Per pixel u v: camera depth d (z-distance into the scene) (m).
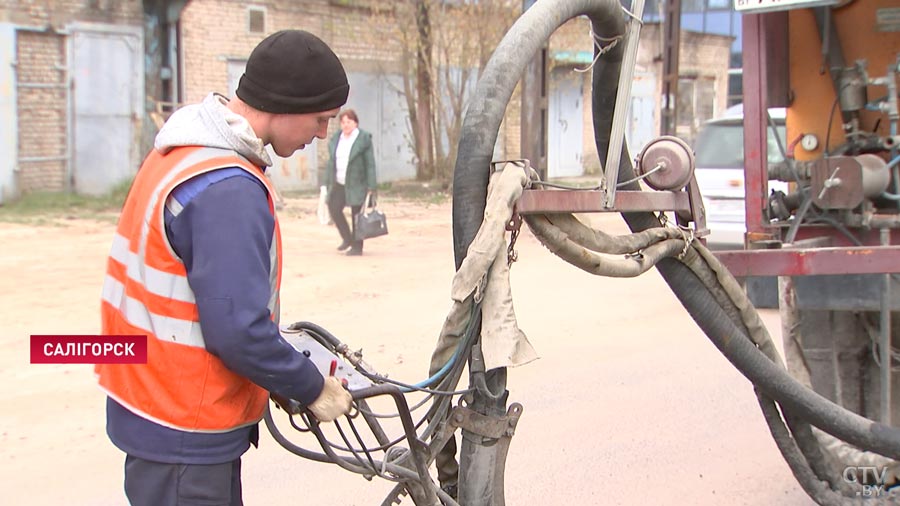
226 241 2.26
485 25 19.98
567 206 2.81
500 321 2.53
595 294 9.59
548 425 5.72
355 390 2.51
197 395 2.35
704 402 6.17
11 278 9.76
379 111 20.91
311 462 5.12
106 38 16.27
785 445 3.91
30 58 15.45
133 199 2.43
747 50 4.61
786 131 5.17
